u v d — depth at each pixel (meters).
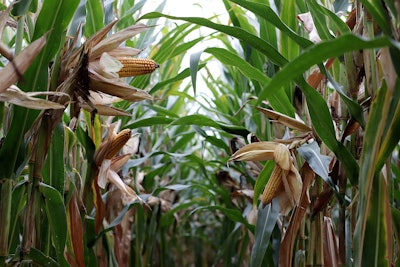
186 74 1.60
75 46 1.19
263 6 1.07
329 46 0.63
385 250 0.93
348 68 1.16
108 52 1.08
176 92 2.08
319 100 1.07
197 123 1.52
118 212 1.84
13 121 0.97
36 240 1.07
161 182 2.71
